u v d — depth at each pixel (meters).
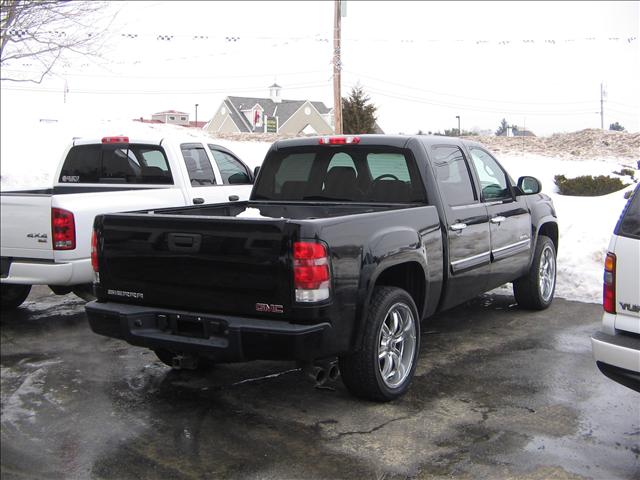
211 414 4.45
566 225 10.34
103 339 6.36
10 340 6.32
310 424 4.25
